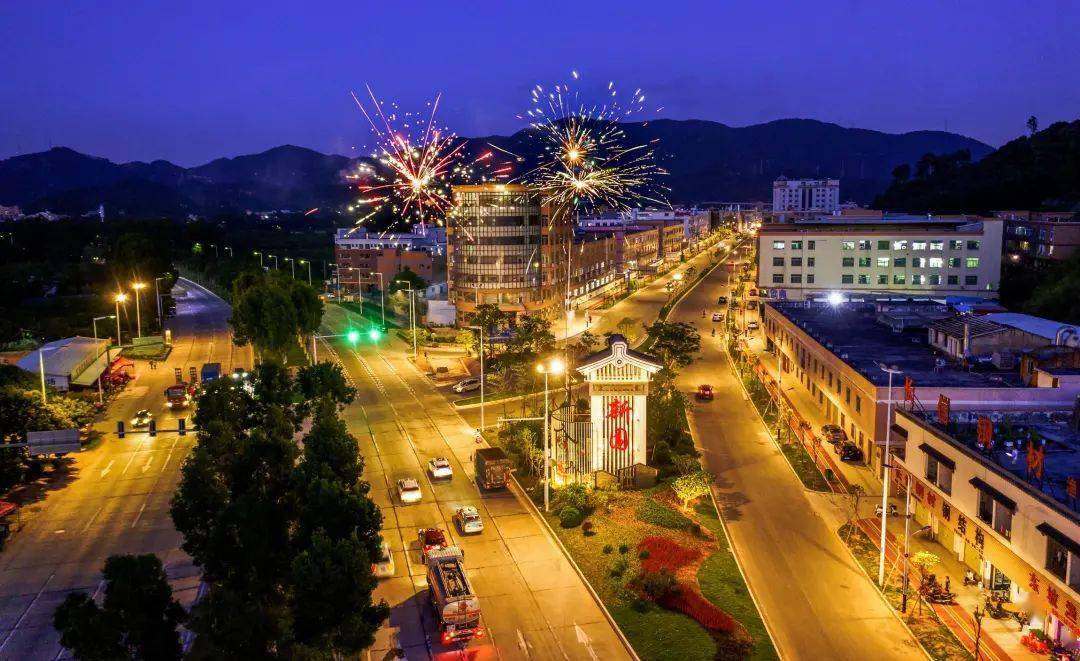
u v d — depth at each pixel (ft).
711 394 309.22
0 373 254.27
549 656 134.41
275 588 133.49
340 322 524.93
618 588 154.71
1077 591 124.06
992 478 149.59
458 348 417.28
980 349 244.01
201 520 144.05
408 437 261.65
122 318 458.50
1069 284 374.84
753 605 151.02
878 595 155.43
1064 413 185.68
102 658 106.32
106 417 287.89
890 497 204.44
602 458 221.25
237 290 462.60
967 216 612.70
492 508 200.13
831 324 334.65
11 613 149.18
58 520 193.16
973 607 148.36
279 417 179.42
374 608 124.67
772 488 214.07
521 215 471.21
